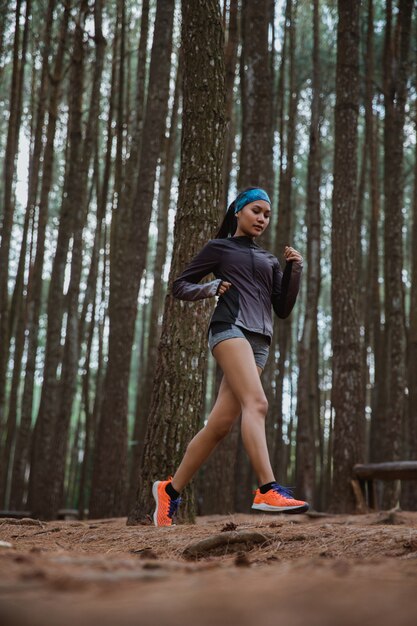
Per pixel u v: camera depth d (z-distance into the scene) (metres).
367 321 14.05
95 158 13.85
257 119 8.76
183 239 4.82
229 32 9.48
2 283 12.13
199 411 4.72
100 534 3.39
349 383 8.09
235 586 1.24
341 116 8.66
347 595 1.08
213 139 4.93
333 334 8.31
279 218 12.95
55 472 10.61
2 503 12.39
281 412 13.95
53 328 11.18
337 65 8.81
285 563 1.95
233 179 16.83
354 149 8.61
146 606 0.98
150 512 4.51
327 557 2.30
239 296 3.19
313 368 15.08
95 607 0.98
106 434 9.66
